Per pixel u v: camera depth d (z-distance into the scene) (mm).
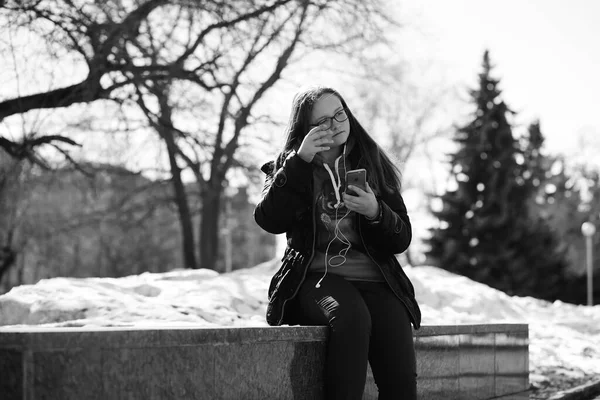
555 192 63156
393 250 4324
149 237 45188
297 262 4332
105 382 3127
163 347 3385
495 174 42750
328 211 4309
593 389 8367
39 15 14836
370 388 4980
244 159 22250
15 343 2873
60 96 16281
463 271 42156
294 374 4113
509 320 13797
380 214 4168
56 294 8039
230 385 3725
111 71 16469
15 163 17766
